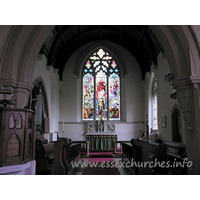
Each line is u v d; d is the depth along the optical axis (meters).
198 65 5.63
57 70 14.20
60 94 16.00
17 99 6.19
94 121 15.57
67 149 6.60
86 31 14.67
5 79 5.90
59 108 15.82
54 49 12.92
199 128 5.41
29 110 4.55
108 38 16.38
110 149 14.89
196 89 5.55
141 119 15.81
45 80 12.03
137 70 16.33
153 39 12.08
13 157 4.19
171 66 6.24
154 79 14.10
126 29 14.33
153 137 12.21
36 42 6.45
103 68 16.61
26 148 4.45
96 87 16.44
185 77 5.79
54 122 14.20
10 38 5.91
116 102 16.31
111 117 16.12
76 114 15.80
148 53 13.82
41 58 10.63
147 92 15.01
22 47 6.30
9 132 4.17
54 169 5.69
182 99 5.80
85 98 16.33
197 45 5.62
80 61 16.30
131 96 16.02
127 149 8.39
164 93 11.44
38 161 6.07
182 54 5.91
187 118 5.79
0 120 4.14
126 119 15.78
